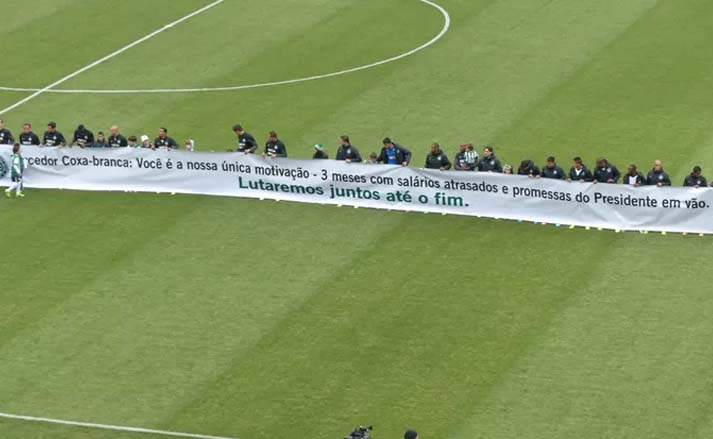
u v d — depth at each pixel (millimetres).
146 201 124250
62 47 155125
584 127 133250
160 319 106312
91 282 111500
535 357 99812
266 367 100062
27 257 115500
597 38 152500
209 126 136625
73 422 94875
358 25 158250
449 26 156875
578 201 116500
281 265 113000
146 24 160375
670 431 91875
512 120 135250
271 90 143875
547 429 92375
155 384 98750
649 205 115250
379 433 92688
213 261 114000
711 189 113562
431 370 99000
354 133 133875
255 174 123562
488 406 94875
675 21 156000
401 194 120750
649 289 107562
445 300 107188
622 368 98312
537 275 110062
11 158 126312
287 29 157875
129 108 141250
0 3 166250
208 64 150250
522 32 154500
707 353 99562
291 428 93562
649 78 142875
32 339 104188
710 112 135125
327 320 105375
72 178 127125
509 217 118625
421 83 143875
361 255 114000
